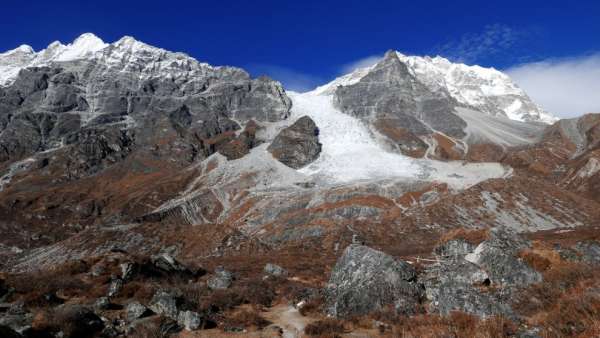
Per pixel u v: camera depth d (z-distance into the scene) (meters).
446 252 40.00
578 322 17.52
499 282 26.20
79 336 21.12
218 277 37.22
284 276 43.16
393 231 100.44
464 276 27.05
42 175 185.88
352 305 26.78
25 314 23.19
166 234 93.50
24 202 143.62
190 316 24.59
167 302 26.08
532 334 18.02
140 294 29.75
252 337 23.14
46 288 29.50
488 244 29.22
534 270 26.02
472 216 109.00
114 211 138.62
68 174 183.50
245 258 73.38
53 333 20.55
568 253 29.52
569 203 117.00
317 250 87.56
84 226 132.12
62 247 91.75
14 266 85.62
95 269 35.59
